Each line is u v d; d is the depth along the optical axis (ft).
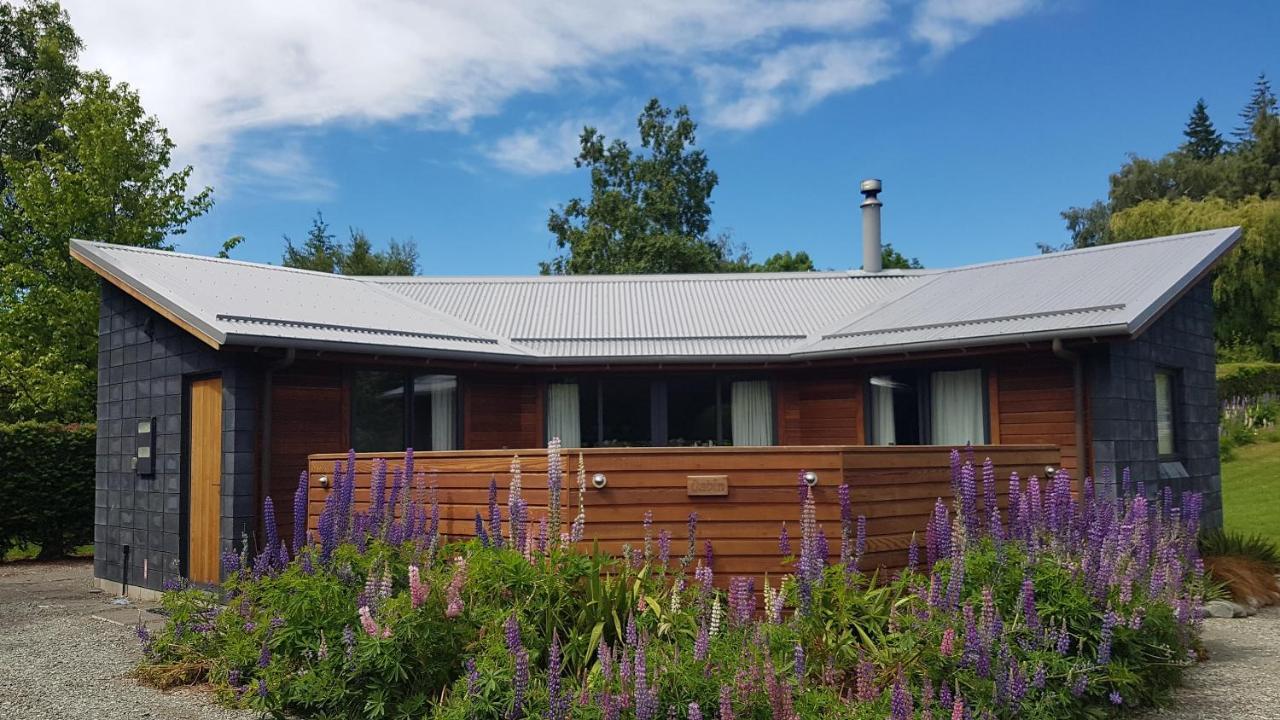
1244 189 152.46
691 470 22.57
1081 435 36.04
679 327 47.19
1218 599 31.27
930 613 17.89
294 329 34.71
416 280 54.75
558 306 50.93
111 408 39.88
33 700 20.99
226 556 25.00
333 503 21.90
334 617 19.19
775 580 22.31
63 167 70.79
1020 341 36.40
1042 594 19.34
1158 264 40.75
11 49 100.01
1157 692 20.34
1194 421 42.42
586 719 15.14
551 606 19.11
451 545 22.68
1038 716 16.71
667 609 19.62
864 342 41.73
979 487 25.64
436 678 17.83
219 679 21.27
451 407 41.96
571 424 45.19
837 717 15.30
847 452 22.50
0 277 69.72
